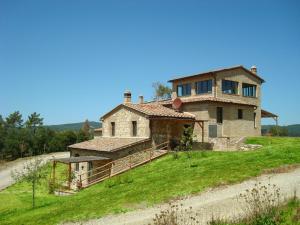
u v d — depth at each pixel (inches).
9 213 987.9
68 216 784.3
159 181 944.9
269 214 499.8
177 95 1795.0
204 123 1507.1
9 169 2074.3
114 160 1320.1
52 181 1307.8
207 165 1032.8
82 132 3184.1
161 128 1451.8
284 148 1071.0
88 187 1185.4
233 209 621.9
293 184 721.0
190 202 717.9
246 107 1679.4
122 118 1572.3
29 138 2893.7
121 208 764.0
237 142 1385.3
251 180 795.4
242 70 1729.8
